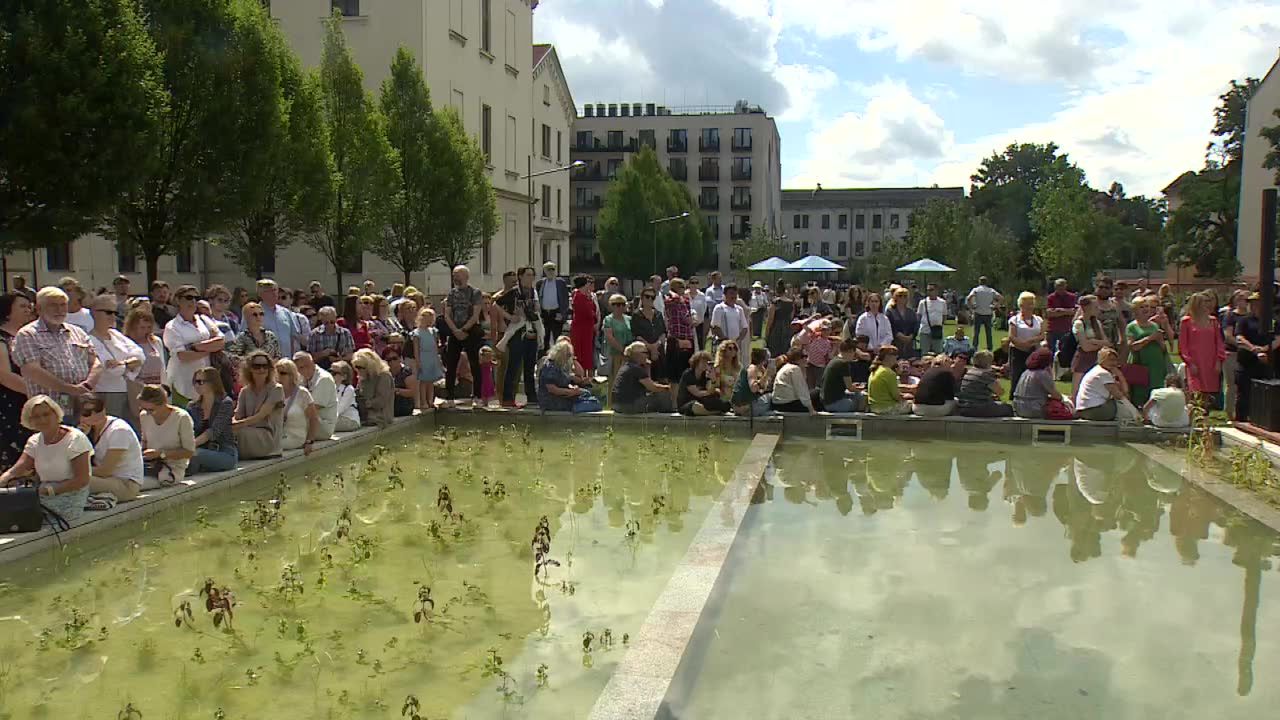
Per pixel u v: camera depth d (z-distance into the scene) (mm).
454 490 9258
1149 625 5660
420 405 13578
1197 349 11875
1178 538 7574
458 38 34594
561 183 51719
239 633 5500
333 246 24734
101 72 13094
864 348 14492
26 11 12875
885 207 112812
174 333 10031
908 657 5172
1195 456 10625
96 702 4629
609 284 19328
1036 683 4863
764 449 11117
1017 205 84188
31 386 7719
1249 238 39719
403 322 14656
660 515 8297
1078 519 8156
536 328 14102
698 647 5297
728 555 6973
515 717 4469
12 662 5105
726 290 16391
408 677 4906
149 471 8344
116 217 15430
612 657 5148
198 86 16562
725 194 96375
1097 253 56531
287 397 10273
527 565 6816
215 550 7148
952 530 7777
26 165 12836
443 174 28406
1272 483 9281
